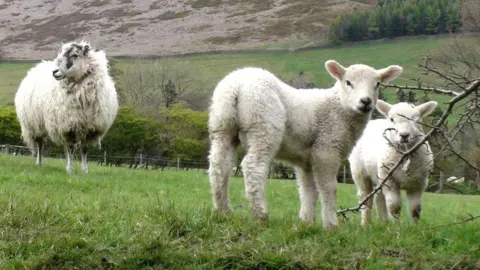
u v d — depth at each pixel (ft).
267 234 23.40
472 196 72.13
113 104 50.39
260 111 25.03
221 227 24.09
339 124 26.25
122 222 24.72
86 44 47.47
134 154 113.70
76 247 21.95
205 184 52.42
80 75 47.06
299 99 26.61
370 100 25.76
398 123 31.71
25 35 390.83
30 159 68.69
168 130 114.52
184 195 41.83
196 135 116.57
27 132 53.93
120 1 455.63
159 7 437.58
